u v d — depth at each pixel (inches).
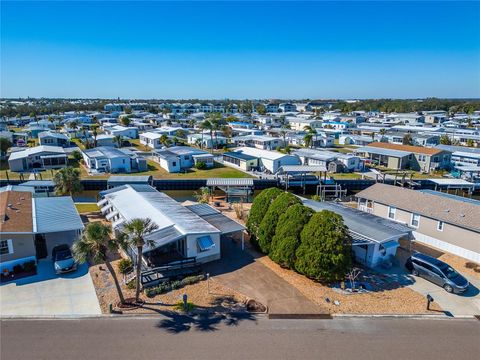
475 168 2342.5
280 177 2257.6
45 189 1743.4
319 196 1920.5
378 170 2664.9
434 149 2696.9
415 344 702.5
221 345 687.1
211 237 1068.5
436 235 1238.3
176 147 2992.1
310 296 880.9
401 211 1353.3
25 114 7150.6
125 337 706.8
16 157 2480.3
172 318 776.3
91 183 2075.5
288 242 979.3
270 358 652.1
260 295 881.5
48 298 847.1
